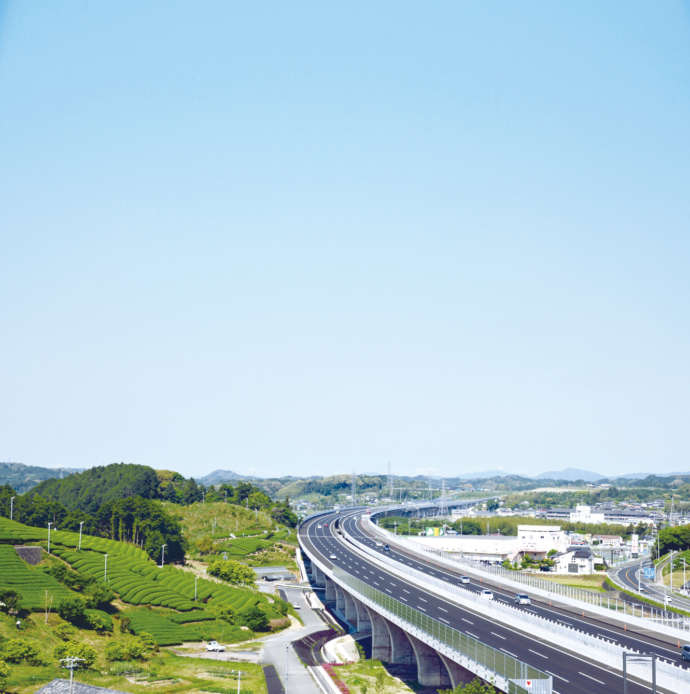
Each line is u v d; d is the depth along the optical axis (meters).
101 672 131.88
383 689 127.75
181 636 163.62
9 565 174.12
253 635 175.88
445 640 107.75
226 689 127.00
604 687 86.88
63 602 154.38
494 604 135.75
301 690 128.62
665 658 102.50
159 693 122.81
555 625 113.44
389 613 137.50
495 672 91.31
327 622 196.38
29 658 129.00
